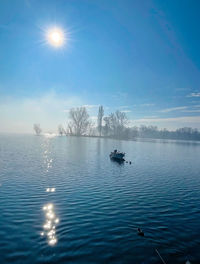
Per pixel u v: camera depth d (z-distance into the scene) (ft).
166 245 29.50
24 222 35.88
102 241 30.09
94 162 112.57
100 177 75.82
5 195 50.98
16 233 31.81
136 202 48.93
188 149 236.22
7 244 28.55
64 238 30.68
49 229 33.47
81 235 31.73
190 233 33.35
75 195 52.85
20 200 47.57
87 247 28.40
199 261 26.04
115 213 41.45
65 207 43.93
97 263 25.09
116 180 71.97
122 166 103.50
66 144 238.48
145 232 33.32
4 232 32.04
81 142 278.87
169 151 202.08
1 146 195.72
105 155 144.46
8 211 40.75
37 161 109.60
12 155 131.95
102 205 46.03
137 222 37.27
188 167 106.11
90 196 52.47
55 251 27.25
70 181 67.72
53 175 75.97
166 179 76.18
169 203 48.75
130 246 28.96
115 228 34.47
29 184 62.08
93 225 35.45
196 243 30.22
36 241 29.58
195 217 40.32
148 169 97.50
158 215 40.98
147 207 45.60
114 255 26.76
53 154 143.84
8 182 63.67
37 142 266.16
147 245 29.35
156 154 168.66
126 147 224.12
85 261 25.38
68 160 116.98
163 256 26.84
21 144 227.61
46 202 46.75
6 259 25.22
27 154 139.33
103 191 57.57
